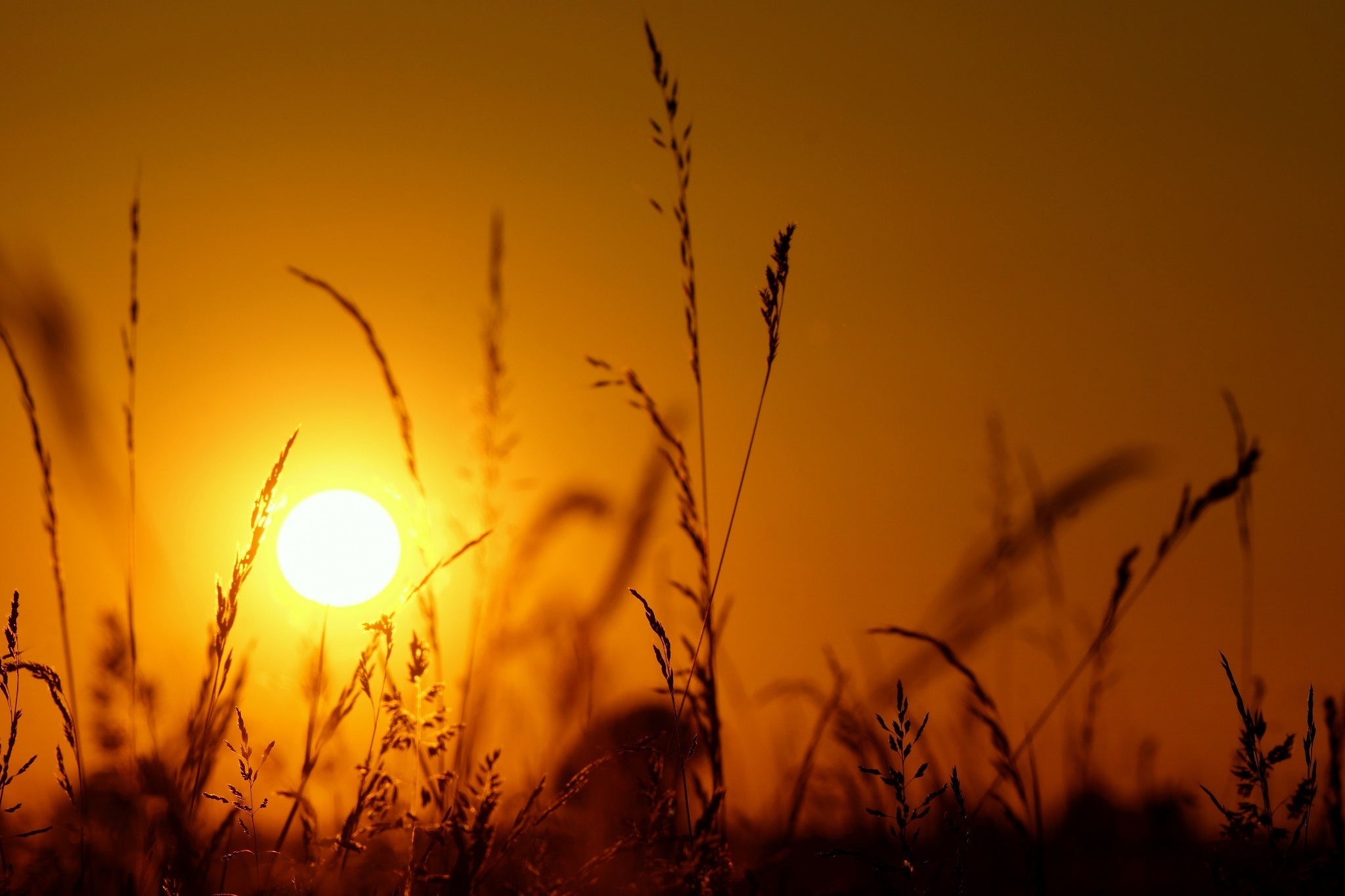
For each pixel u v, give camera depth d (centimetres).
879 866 185
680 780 190
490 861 187
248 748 187
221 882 190
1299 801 183
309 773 190
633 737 194
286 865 189
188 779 190
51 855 190
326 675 194
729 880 188
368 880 192
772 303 196
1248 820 184
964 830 185
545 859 190
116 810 190
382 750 187
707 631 195
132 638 193
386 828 186
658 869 188
